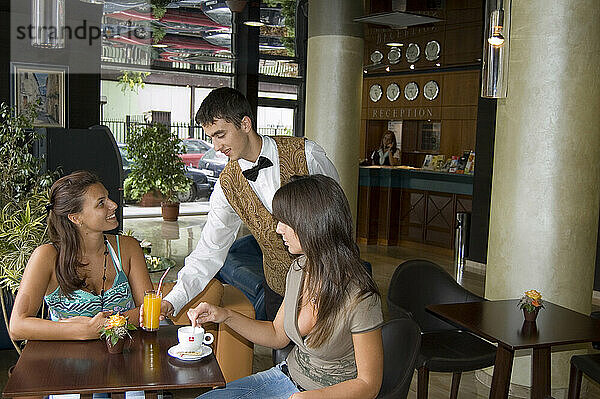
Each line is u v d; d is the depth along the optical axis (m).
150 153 9.34
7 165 4.18
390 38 9.15
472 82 9.11
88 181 2.46
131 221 9.59
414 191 8.90
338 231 1.93
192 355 2.09
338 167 6.67
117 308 2.54
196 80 9.61
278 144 2.82
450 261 8.08
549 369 2.92
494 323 2.86
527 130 3.83
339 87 6.57
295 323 2.04
